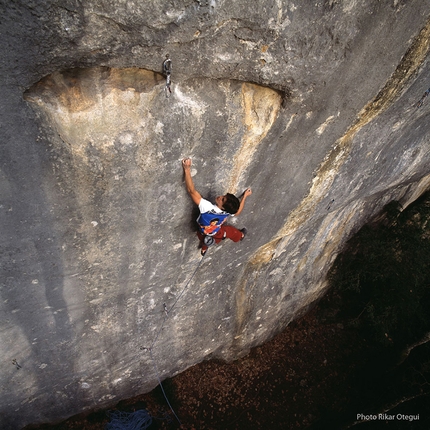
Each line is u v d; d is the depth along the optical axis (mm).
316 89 3406
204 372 7895
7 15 1969
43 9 2020
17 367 4465
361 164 5324
